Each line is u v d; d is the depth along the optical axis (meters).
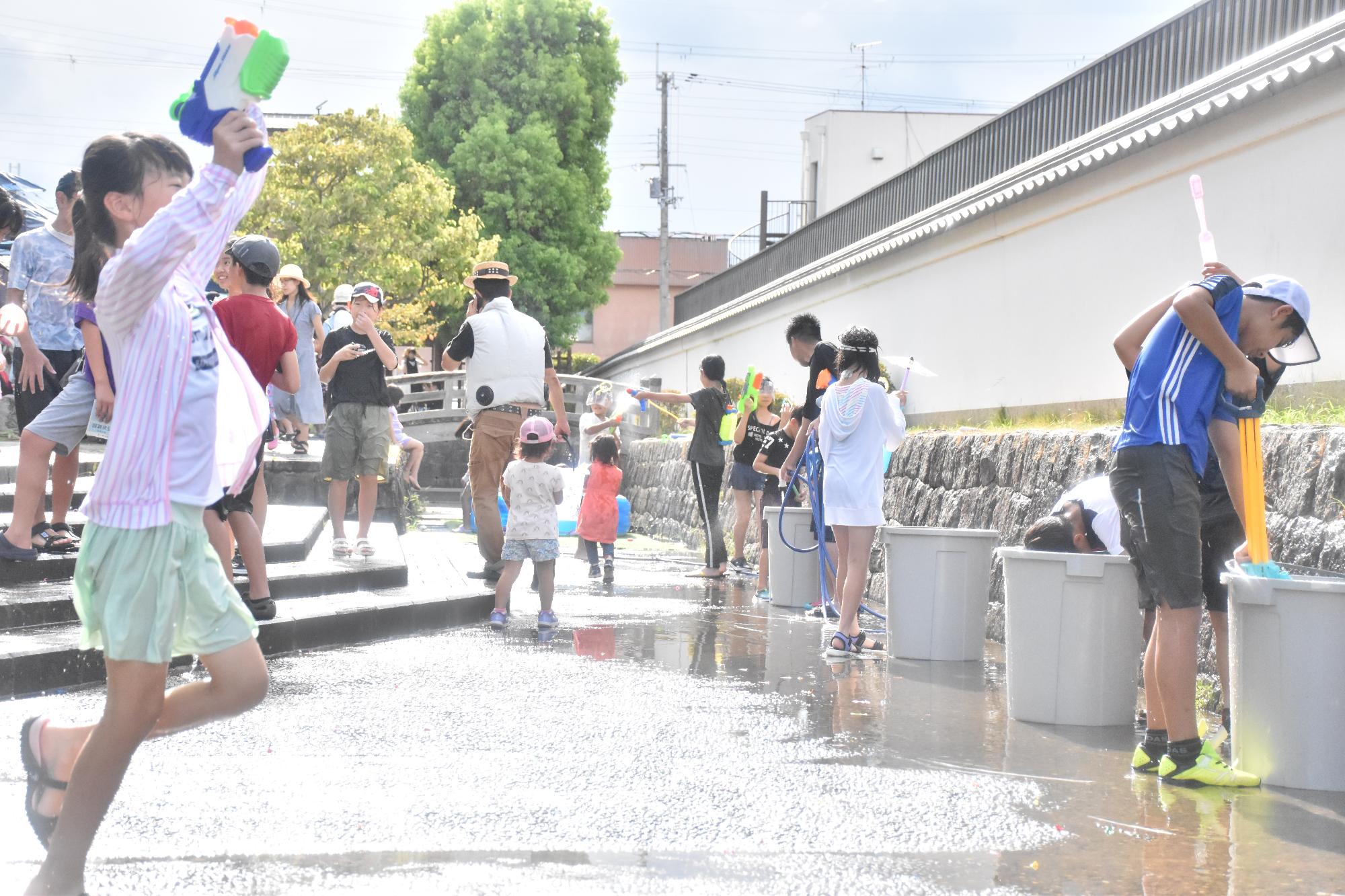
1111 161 9.48
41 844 2.92
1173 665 4.02
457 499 23.05
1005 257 11.77
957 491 8.90
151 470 2.62
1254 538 4.13
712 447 11.05
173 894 2.75
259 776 3.75
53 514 5.96
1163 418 4.04
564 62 37.44
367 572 7.32
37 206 16.14
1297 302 4.04
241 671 2.76
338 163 26.28
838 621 8.05
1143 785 3.98
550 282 37.22
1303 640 3.95
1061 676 4.94
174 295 2.71
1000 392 11.83
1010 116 12.41
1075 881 2.99
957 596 6.62
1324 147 7.24
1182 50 9.36
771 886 2.90
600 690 5.36
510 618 7.67
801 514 8.80
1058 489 7.36
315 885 2.83
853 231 17.19
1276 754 3.99
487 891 2.81
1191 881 3.01
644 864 3.04
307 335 11.66
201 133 2.54
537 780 3.81
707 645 6.84
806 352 8.05
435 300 30.00
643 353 32.69
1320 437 5.24
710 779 3.89
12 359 6.04
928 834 3.36
